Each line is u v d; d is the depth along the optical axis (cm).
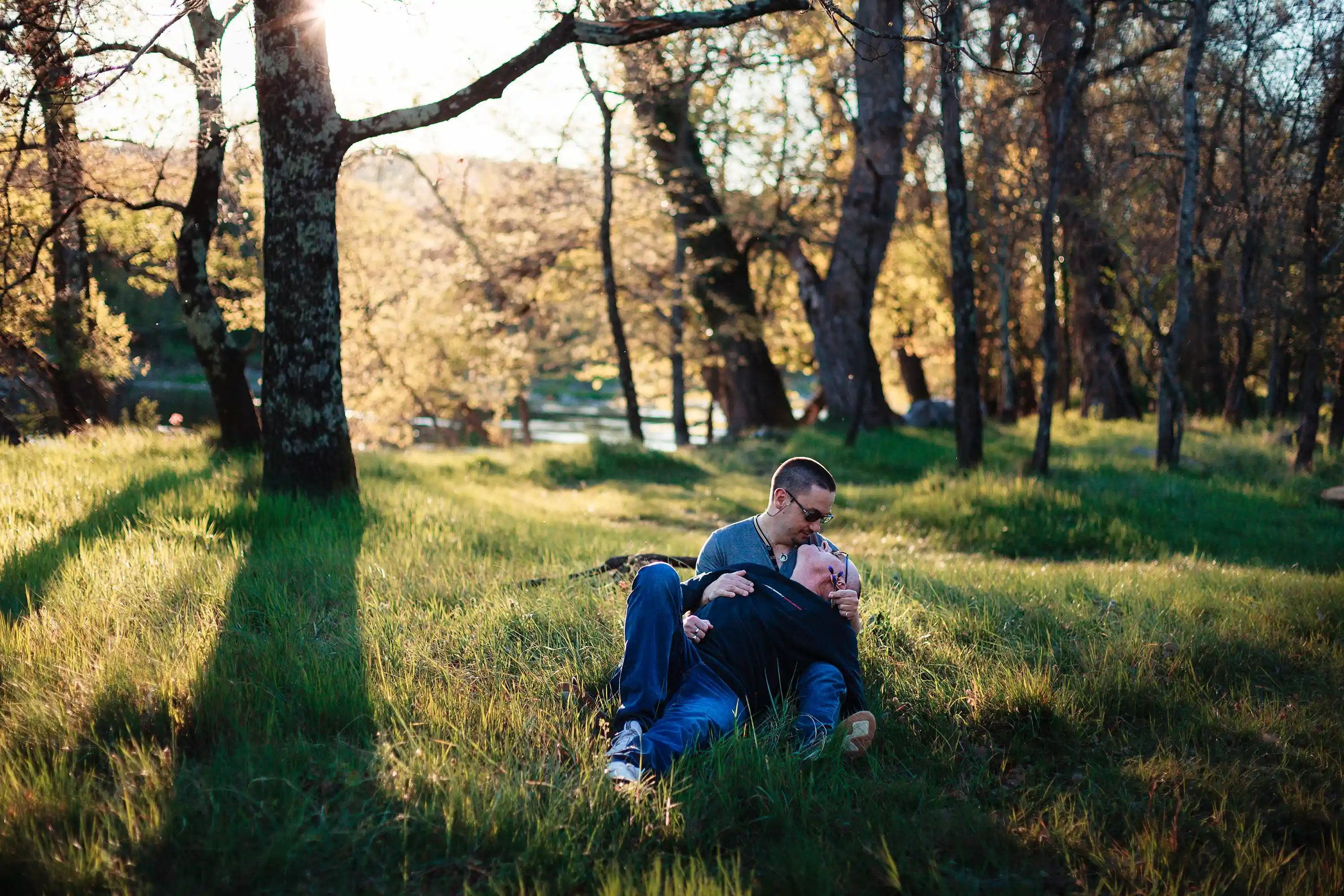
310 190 800
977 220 2647
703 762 333
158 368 4825
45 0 668
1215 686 461
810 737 357
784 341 2788
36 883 250
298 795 298
